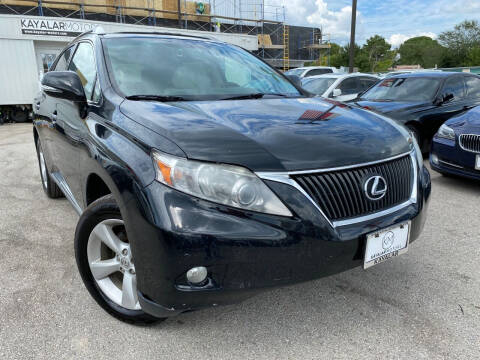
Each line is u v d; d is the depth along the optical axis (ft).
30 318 7.40
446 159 15.85
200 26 77.71
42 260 9.72
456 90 22.29
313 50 127.65
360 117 7.98
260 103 8.21
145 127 6.41
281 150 6.01
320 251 5.85
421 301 7.97
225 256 5.48
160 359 6.38
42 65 52.95
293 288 8.47
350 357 6.42
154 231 5.52
